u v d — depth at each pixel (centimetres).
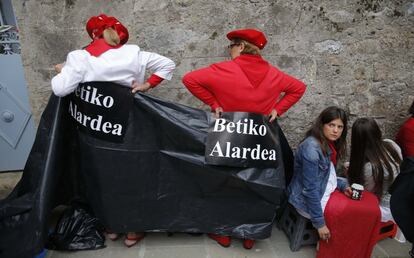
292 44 275
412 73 296
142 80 221
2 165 312
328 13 271
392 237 257
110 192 219
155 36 262
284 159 258
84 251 229
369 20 276
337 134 216
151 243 241
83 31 255
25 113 300
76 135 227
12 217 203
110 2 251
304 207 224
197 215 229
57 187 225
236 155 212
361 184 236
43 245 198
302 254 236
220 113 212
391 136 313
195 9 259
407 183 173
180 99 281
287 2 264
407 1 275
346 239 216
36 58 260
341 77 289
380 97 299
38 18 249
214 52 271
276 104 224
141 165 218
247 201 225
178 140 216
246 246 238
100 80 201
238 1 260
